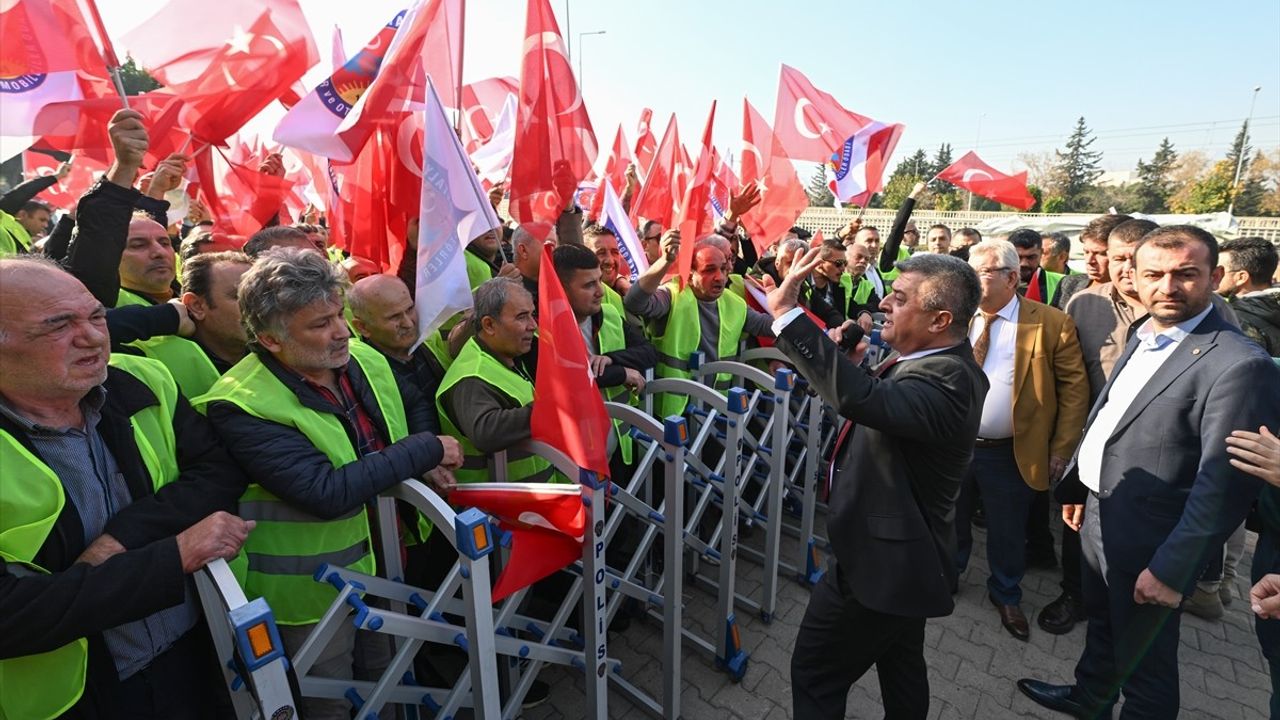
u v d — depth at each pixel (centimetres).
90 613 122
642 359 321
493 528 183
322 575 169
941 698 285
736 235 537
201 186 327
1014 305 323
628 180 657
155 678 151
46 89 257
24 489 125
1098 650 257
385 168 303
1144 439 213
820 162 499
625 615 319
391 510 189
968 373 189
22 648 118
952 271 191
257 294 167
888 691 228
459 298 239
